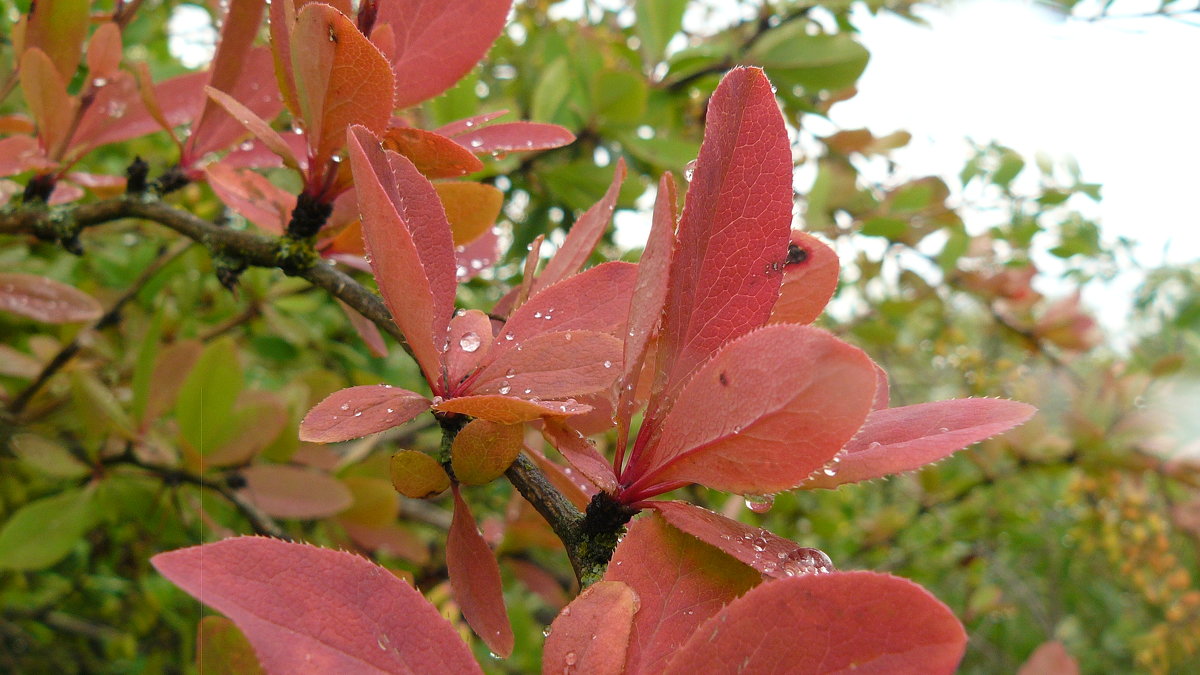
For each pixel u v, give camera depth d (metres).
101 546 0.51
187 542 0.36
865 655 0.13
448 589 0.34
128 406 0.42
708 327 0.16
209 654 0.14
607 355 0.16
